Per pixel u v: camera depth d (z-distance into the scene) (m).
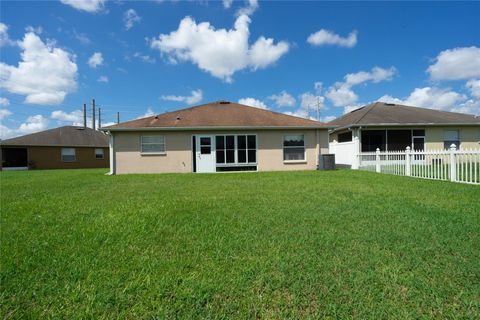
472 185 8.24
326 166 15.17
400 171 12.00
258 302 2.26
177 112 18.22
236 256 3.14
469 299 2.24
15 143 26.67
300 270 2.77
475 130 18.11
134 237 3.81
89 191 8.18
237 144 15.91
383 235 3.72
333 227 4.11
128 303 2.27
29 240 3.73
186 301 2.28
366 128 17.22
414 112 19.77
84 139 30.48
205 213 5.04
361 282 2.52
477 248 3.24
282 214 4.89
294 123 16.33
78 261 3.05
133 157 15.33
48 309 2.21
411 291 2.37
